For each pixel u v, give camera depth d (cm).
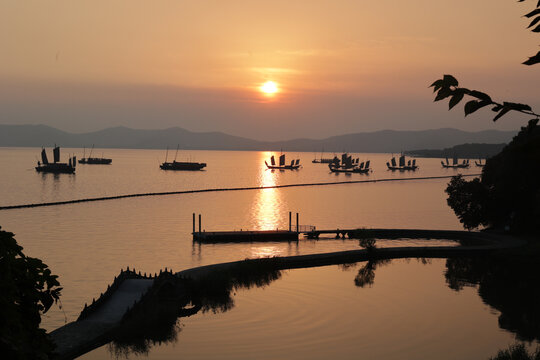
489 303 6806
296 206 19238
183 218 15512
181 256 9844
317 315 6197
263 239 11762
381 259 9594
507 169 10769
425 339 5416
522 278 8169
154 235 12306
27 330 1040
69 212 16538
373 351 5062
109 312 5581
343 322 5944
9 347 926
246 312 6281
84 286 7419
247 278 7994
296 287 7531
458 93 688
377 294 7200
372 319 6075
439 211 18150
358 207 19100
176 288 6631
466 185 11544
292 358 4872
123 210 17188
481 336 5538
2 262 1017
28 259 1109
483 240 11188
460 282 7931
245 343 5225
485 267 8975
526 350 5072
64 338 4884
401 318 6128
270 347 5128
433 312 6388
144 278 6756
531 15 670
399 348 5147
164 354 4909
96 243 11125
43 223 14050
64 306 6291
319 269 8769
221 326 5744
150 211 17025
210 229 13512
